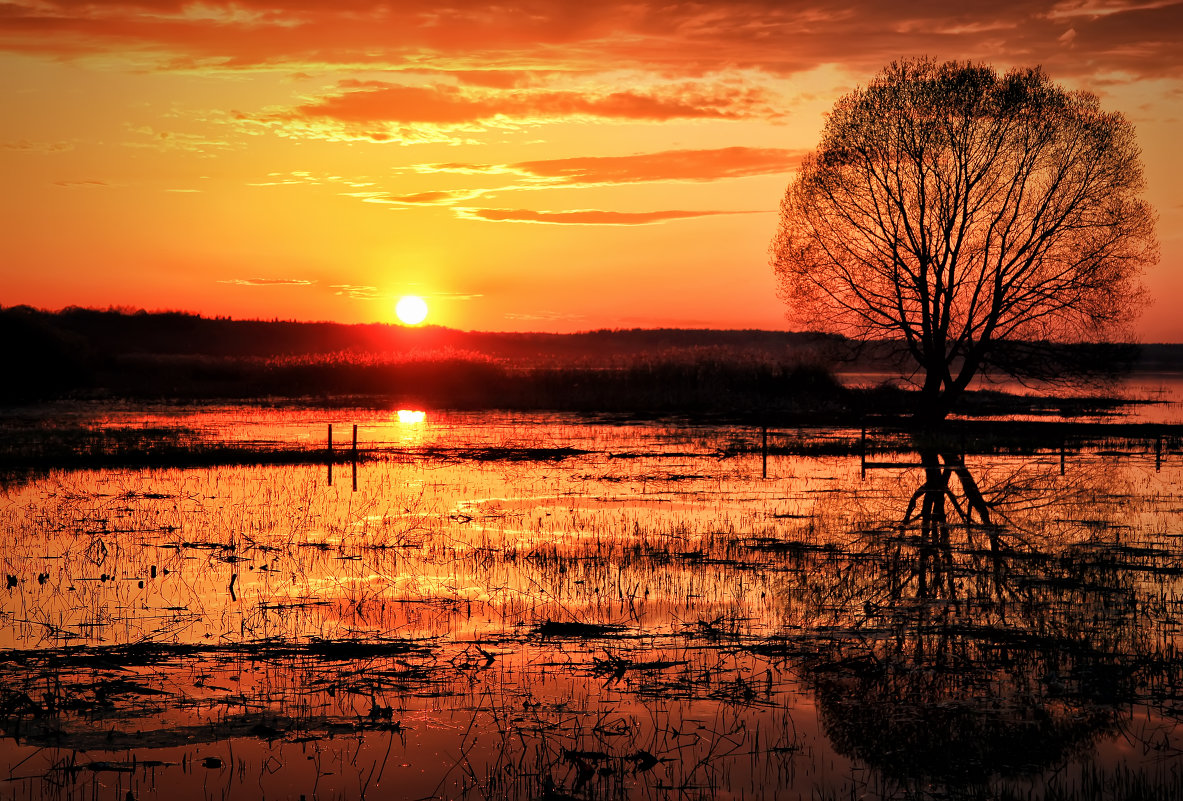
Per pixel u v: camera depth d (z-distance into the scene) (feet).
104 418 142.00
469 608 41.81
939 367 126.93
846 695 31.89
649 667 34.37
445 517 64.08
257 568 48.88
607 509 67.87
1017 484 81.41
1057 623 39.60
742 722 29.73
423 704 30.96
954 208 121.49
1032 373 124.88
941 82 119.75
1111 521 63.21
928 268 126.00
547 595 43.93
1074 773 26.32
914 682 33.04
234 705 30.68
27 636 37.29
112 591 43.98
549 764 26.78
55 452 96.84
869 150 123.54
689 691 32.12
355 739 28.27
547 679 33.22
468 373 208.13
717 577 47.39
